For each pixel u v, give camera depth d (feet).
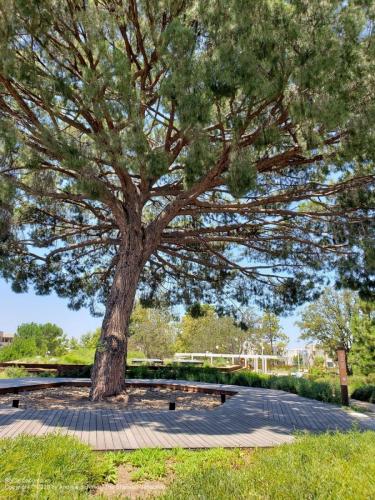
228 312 44.88
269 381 40.75
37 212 34.32
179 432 17.87
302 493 9.55
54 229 36.78
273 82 19.17
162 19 22.75
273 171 27.66
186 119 19.24
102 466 12.61
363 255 28.76
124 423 19.20
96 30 21.07
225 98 19.94
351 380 54.13
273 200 27.63
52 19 21.01
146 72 24.29
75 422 18.89
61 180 29.40
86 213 37.91
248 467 12.01
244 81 18.66
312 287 38.17
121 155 21.49
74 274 42.22
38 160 22.66
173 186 28.91
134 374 49.29
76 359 63.36
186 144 23.20
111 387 26.81
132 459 13.91
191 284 44.42
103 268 44.16
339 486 10.04
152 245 29.63
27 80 20.68
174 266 39.45
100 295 45.11
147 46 25.02
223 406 26.32
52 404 26.61
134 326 122.11
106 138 21.54
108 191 25.23
